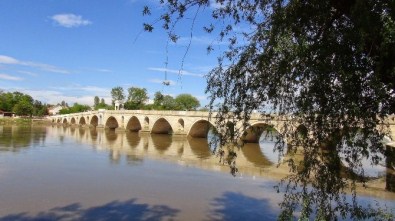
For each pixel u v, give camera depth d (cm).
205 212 2539
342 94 837
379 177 3888
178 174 3984
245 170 4378
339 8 803
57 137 9181
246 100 956
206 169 4381
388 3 698
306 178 979
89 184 3328
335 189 948
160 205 2692
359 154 891
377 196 3011
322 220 959
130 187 3250
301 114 918
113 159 5056
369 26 707
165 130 11438
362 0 707
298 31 853
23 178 3497
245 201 2848
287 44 848
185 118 9675
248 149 7175
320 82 830
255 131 1004
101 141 8338
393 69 718
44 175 3678
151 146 7425
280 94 928
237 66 953
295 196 1038
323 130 912
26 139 8119
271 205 2741
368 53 751
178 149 6944
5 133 9956
